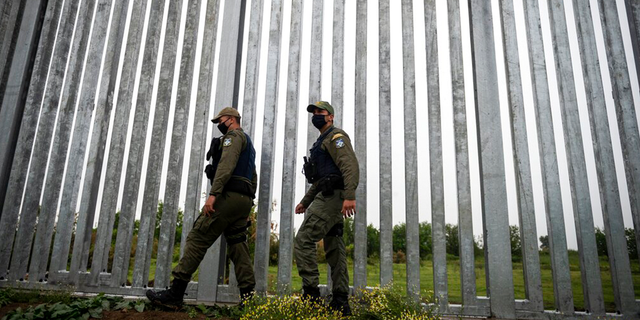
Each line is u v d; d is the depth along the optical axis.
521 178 3.33
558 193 3.29
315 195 3.09
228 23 4.10
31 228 3.94
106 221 3.75
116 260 3.63
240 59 4.11
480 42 3.67
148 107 4.00
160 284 3.51
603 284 4.70
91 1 4.48
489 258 3.25
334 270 2.93
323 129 3.19
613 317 3.01
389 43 3.74
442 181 3.40
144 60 4.07
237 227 3.13
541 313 3.10
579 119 3.42
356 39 3.78
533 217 3.25
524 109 3.47
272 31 4.00
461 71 3.59
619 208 3.21
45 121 4.16
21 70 4.36
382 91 3.64
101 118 4.01
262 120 4.00
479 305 3.18
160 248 3.58
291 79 3.81
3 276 3.85
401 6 3.81
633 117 3.39
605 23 3.63
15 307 2.93
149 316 2.70
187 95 3.91
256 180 3.33
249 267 3.10
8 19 4.46
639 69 3.56
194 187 3.67
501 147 3.43
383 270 3.29
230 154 2.97
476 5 3.77
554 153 3.38
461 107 3.52
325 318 2.50
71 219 3.87
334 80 3.70
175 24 4.14
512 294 3.15
